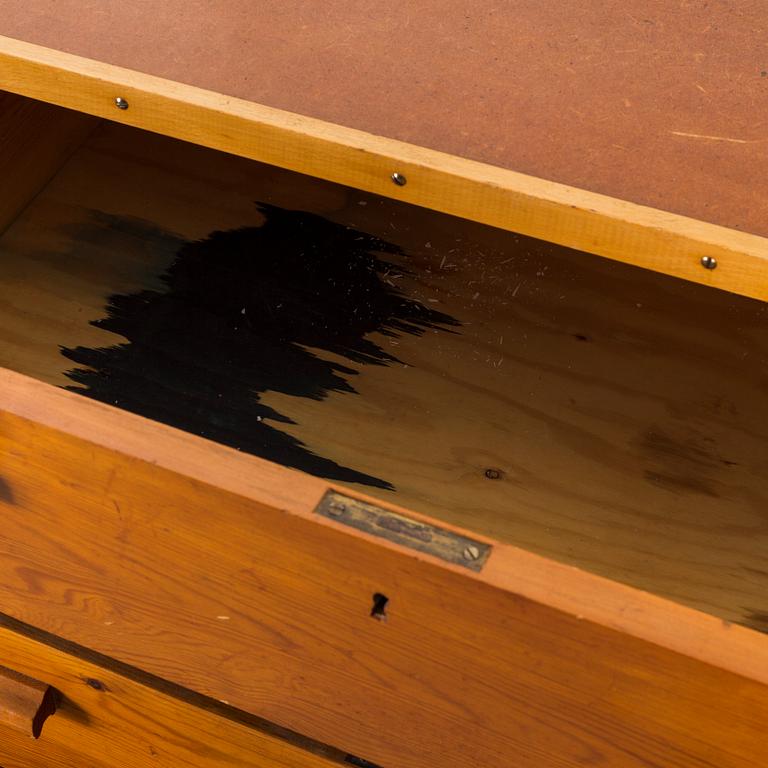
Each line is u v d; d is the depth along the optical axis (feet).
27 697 2.95
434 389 3.57
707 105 2.72
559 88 2.77
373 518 1.97
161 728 2.90
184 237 3.95
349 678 2.34
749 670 1.81
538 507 3.31
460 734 2.34
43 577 2.54
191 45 2.87
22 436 2.12
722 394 3.58
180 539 2.19
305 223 4.00
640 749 2.14
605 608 1.87
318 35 2.91
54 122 4.02
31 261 3.87
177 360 3.61
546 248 3.96
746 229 2.44
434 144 2.62
